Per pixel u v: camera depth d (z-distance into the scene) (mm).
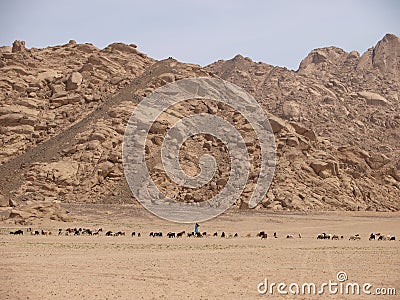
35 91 101188
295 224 64938
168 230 58281
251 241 47938
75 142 85312
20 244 41250
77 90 100688
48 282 25844
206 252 37875
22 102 95500
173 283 25828
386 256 35812
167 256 35094
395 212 80062
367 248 41438
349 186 84188
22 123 91312
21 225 58094
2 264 30766
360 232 59344
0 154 84625
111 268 29719
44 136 90000
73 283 25672
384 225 65000
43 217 62062
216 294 23594
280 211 73188
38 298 22781
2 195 72375
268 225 63812
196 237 51781
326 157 87875
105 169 79562
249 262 32438
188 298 22812
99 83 104250
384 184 90812
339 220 68438
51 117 94500
